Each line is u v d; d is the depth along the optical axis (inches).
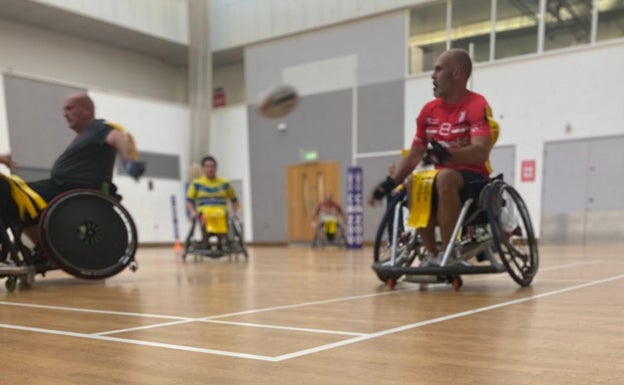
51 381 39.2
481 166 108.3
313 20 499.8
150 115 548.1
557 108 385.4
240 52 576.1
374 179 471.5
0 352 49.7
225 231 249.9
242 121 557.6
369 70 469.7
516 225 111.0
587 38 379.6
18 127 442.3
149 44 567.8
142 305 85.5
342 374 40.1
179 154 574.6
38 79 458.0
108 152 134.9
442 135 108.7
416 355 46.6
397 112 455.5
